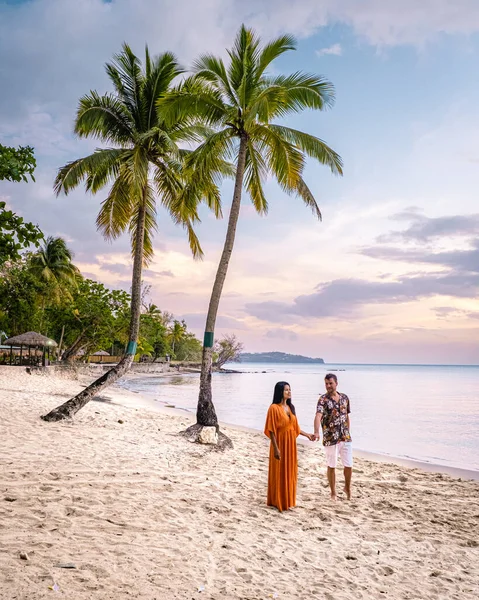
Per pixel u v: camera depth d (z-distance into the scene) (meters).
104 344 40.38
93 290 39.81
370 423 22.27
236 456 10.79
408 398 39.09
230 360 99.31
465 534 6.23
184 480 7.84
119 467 8.12
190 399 30.97
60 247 44.75
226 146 14.03
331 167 13.92
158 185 16.41
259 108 12.48
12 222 4.40
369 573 4.77
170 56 15.14
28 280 35.47
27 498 5.95
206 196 16.14
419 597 4.32
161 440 11.38
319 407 7.54
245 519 6.16
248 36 13.20
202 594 3.97
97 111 14.48
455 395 43.16
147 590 3.92
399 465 11.93
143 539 5.04
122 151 14.88
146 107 15.30
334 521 6.41
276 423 6.89
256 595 4.07
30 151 4.78
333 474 7.50
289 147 13.70
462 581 4.71
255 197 15.52
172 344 102.88
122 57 15.07
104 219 15.86
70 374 35.12
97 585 3.89
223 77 13.27
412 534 6.08
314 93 13.30
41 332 40.88
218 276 12.79
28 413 13.23
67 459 8.21
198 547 5.00
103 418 14.11
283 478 6.79
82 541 4.79
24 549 4.41
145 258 16.92
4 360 38.00
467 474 11.20
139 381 52.88
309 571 4.71
